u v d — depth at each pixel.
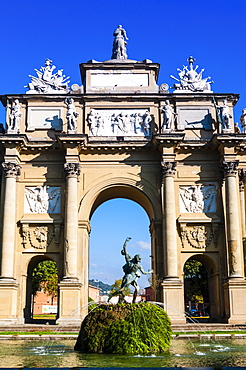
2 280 45.75
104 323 23.94
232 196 48.41
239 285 46.38
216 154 50.97
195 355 23.11
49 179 50.09
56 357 22.06
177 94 51.84
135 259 28.30
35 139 50.56
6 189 47.94
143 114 51.78
